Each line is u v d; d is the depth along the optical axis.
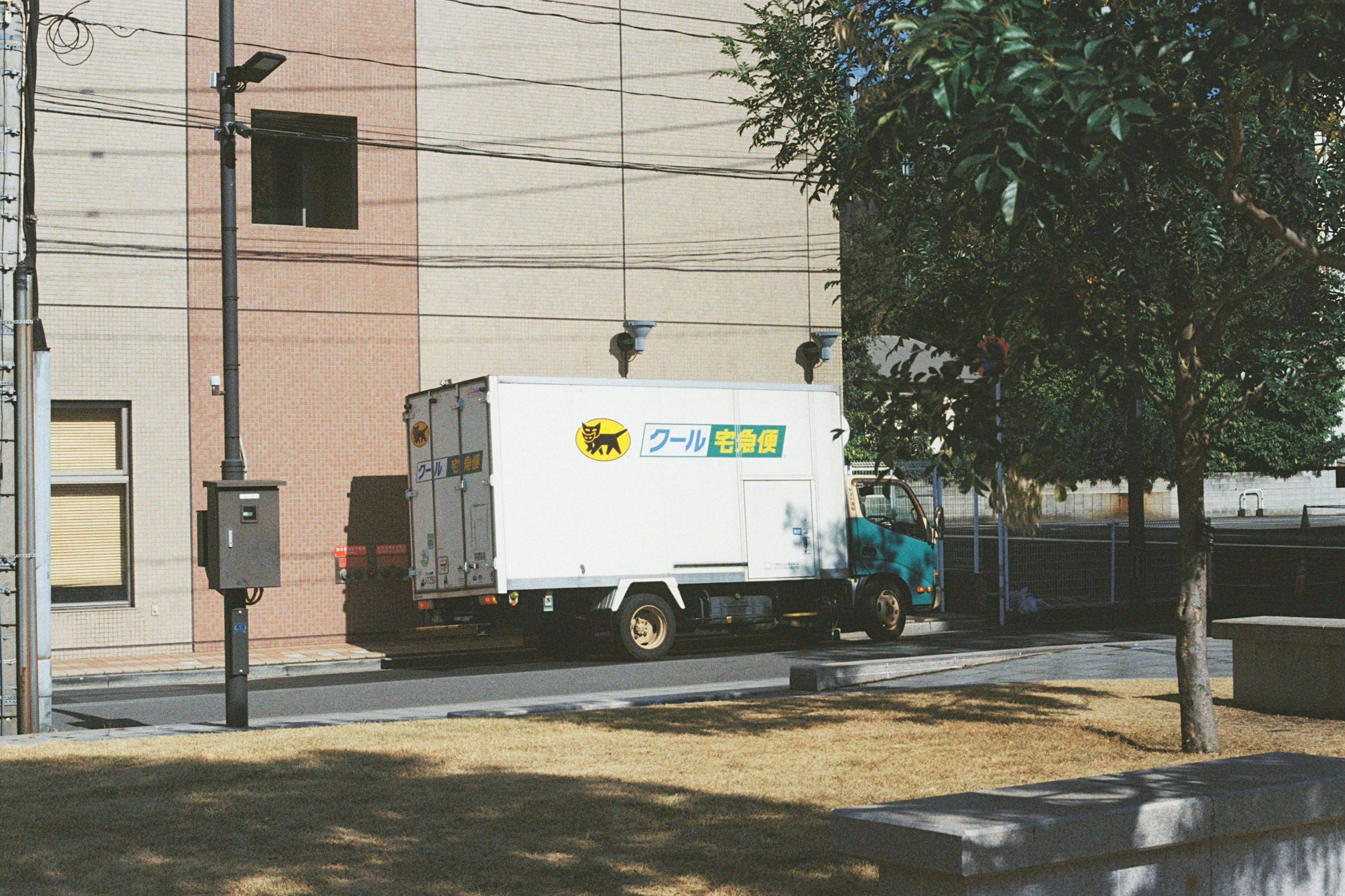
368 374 22.39
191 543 21.08
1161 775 5.55
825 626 21.56
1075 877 4.80
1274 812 5.28
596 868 6.60
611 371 24.06
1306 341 9.40
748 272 25.19
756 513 20.56
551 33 23.77
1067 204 6.32
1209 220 9.10
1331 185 9.41
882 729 10.73
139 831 7.38
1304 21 5.80
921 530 22.47
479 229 23.19
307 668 19.78
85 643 20.38
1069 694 12.49
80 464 20.64
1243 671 11.66
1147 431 44.16
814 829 7.33
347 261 22.27
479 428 19.11
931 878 4.64
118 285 20.70
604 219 24.09
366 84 22.42
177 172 21.09
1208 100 8.07
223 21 13.55
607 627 19.55
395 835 7.27
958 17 5.11
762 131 17.83
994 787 8.30
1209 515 53.75
